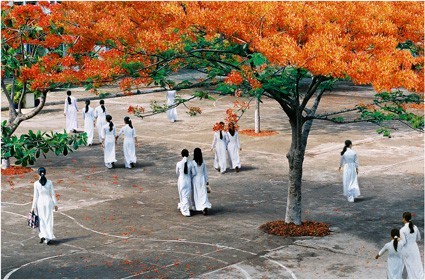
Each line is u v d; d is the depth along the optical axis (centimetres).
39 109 2266
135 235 1720
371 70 1434
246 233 1730
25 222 1830
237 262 1523
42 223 1652
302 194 2105
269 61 1489
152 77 1664
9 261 1533
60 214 1898
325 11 1488
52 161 2556
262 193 2122
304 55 1429
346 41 1473
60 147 1261
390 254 1407
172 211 1934
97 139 3005
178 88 1697
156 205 1994
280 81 1550
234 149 2384
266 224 1777
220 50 1555
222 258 1548
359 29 1509
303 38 1528
